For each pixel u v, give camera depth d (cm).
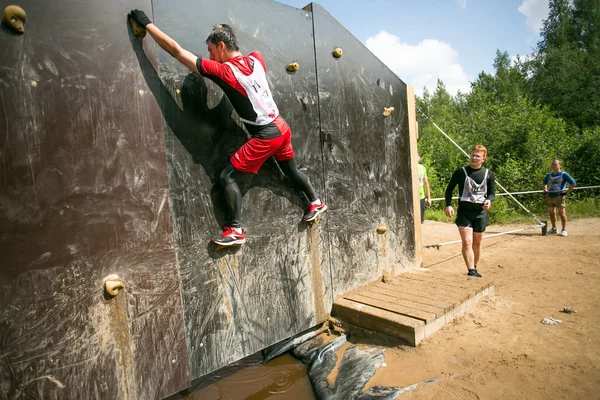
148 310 262
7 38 210
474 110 2078
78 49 235
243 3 336
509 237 855
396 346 352
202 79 302
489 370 302
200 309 300
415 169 546
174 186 286
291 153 330
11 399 210
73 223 231
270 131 300
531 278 528
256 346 338
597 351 321
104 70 245
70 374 230
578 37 2764
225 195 301
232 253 322
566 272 547
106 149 245
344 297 424
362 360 334
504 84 2838
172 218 280
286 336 364
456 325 381
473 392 276
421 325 349
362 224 453
